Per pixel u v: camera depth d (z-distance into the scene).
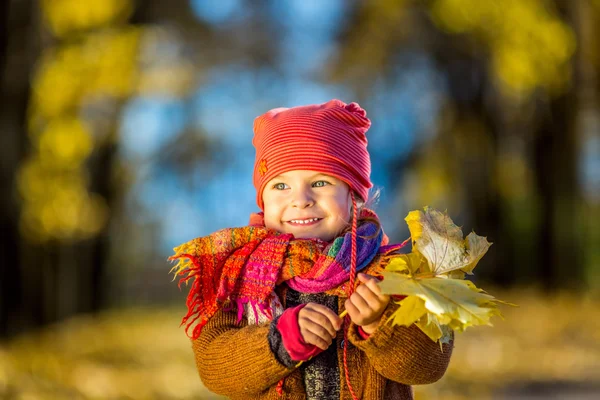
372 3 18.84
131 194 25.42
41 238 11.40
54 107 11.08
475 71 18.48
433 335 2.52
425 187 21.22
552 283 17.94
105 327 14.57
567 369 9.00
